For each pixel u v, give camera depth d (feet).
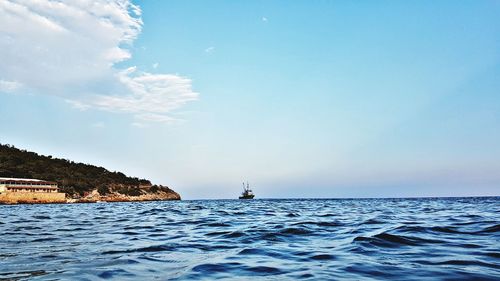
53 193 360.07
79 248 32.91
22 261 26.02
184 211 126.11
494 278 19.75
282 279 20.25
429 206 154.10
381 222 59.72
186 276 21.09
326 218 73.87
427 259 25.50
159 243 36.45
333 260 25.72
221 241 37.65
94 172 503.20
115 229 53.93
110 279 20.25
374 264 23.98
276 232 44.78
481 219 62.64
